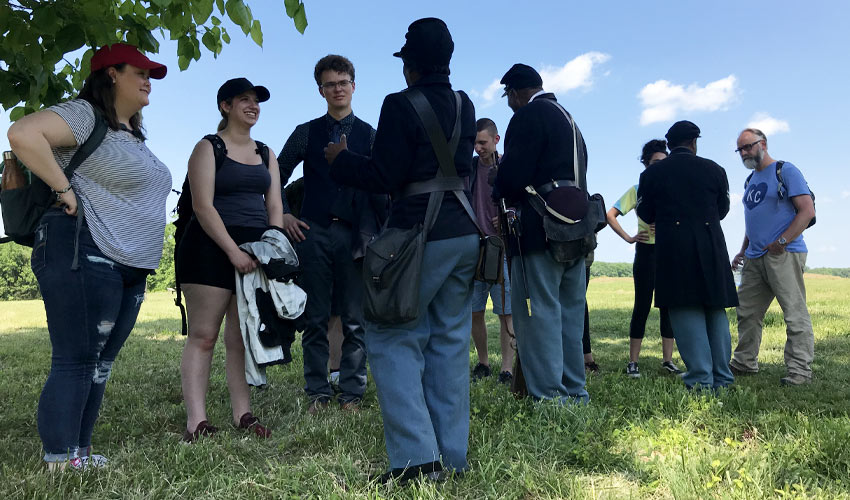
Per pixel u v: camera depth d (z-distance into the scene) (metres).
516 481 2.25
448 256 2.32
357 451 2.69
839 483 2.15
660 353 5.98
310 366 3.80
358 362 3.77
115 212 2.49
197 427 3.01
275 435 3.03
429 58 2.44
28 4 3.03
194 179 3.01
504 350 4.73
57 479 2.27
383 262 2.24
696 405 3.14
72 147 2.41
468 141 2.49
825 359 5.16
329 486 2.19
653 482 2.19
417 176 2.34
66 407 2.40
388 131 2.31
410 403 2.28
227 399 3.88
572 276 3.49
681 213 3.98
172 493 2.19
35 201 2.38
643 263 4.80
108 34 3.14
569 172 3.33
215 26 4.23
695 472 2.20
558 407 3.08
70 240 2.37
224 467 2.48
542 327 3.31
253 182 3.22
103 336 2.47
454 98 2.47
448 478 2.24
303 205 3.88
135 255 2.55
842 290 18.84
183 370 3.10
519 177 3.28
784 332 7.02
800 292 4.39
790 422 2.79
